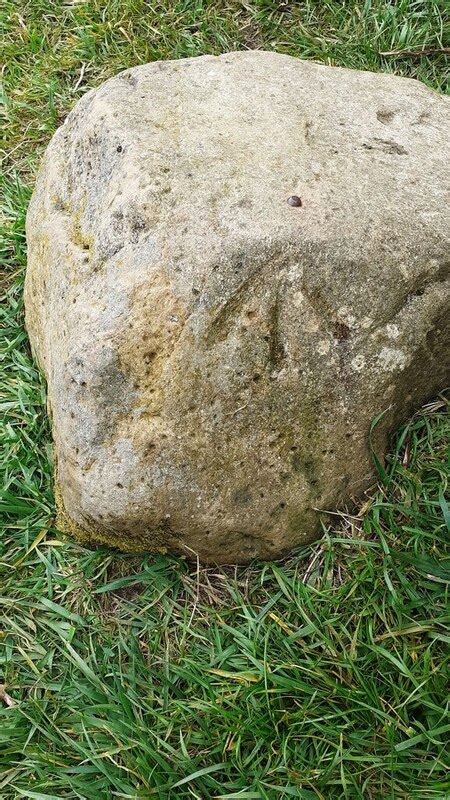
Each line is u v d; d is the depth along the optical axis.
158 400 0.72
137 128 0.80
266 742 0.71
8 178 1.18
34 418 0.91
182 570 0.80
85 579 0.81
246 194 0.74
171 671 0.76
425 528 0.80
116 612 0.80
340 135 0.83
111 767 0.71
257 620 0.76
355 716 0.72
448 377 0.85
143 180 0.75
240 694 0.73
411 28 1.23
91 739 0.73
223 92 0.86
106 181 0.79
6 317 1.01
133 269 0.73
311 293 0.73
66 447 0.76
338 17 1.28
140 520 0.75
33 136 1.22
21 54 1.31
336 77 0.91
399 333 0.77
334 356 0.75
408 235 0.76
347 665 0.73
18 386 0.94
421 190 0.79
